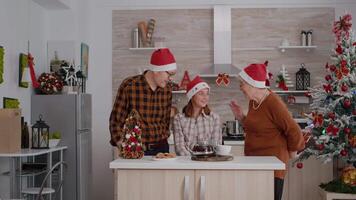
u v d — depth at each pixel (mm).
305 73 7004
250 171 3018
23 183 5441
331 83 5168
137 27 7234
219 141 3855
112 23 7242
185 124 3816
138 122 3324
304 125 6836
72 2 6379
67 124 5684
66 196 5645
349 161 5172
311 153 5184
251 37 7164
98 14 7246
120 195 3057
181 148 3758
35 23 5945
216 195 3018
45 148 5078
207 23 7191
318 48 7129
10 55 5145
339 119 4941
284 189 5902
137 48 7086
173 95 7168
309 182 5879
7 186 4957
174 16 7215
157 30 7223
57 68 6211
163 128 3787
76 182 5656
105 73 7246
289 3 7121
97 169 7176
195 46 7207
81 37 6746
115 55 7250
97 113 7211
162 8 7211
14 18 5266
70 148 5676
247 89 3590
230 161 3107
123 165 3033
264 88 3594
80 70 6512
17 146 4617
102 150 7188
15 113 4574
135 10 7230
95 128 7195
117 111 3699
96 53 7238
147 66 7203
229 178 3020
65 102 5695
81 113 5723
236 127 6578
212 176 3021
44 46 6270
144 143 3654
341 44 5145
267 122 3531
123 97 3693
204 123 3828
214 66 7000
